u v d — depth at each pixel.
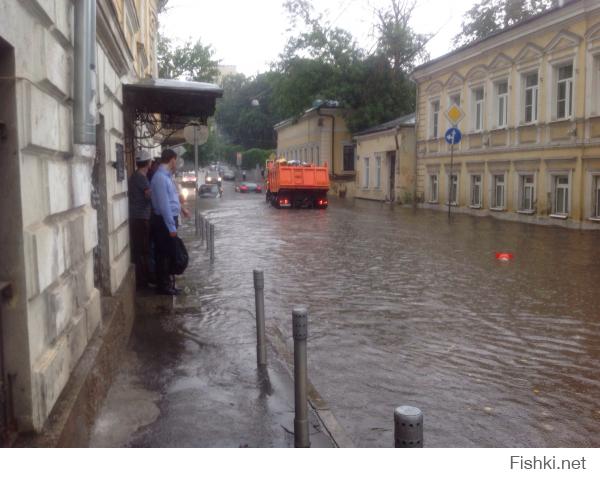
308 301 9.45
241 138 87.50
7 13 3.10
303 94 45.94
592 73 20.09
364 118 44.47
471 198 28.03
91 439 4.41
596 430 4.91
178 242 8.59
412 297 9.73
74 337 4.39
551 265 12.85
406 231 20.06
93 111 4.55
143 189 9.29
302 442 4.42
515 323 8.13
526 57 23.52
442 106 30.42
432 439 4.72
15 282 3.29
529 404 5.43
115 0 8.96
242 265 12.91
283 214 28.03
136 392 5.46
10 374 3.29
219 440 4.54
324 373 6.22
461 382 5.98
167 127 14.78
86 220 5.00
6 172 3.26
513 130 24.48
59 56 4.16
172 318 8.22
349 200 41.25
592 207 20.50
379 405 5.43
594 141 20.00
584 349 7.02
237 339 7.28
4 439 3.19
